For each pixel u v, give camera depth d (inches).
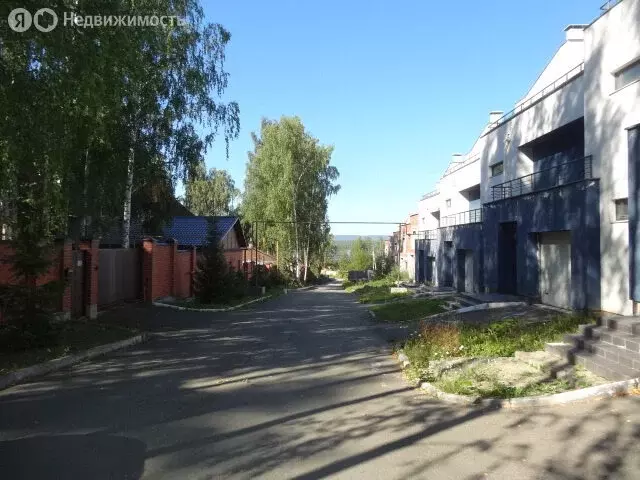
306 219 2011.6
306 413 245.9
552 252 621.6
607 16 506.9
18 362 338.6
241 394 283.0
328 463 183.0
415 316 687.7
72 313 555.5
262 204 1977.1
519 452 189.2
